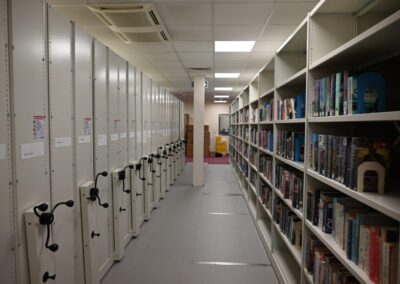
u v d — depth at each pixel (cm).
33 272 143
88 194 202
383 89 124
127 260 279
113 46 422
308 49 174
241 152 629
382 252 103
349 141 128
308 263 181
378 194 116
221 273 256
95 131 227
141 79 372
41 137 154
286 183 243
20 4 137
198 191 581
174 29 349
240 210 452
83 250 204
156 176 460
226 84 793
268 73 382
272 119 309
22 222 139
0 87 125
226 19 315
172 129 670
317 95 168
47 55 161
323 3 156
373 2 153
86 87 211
